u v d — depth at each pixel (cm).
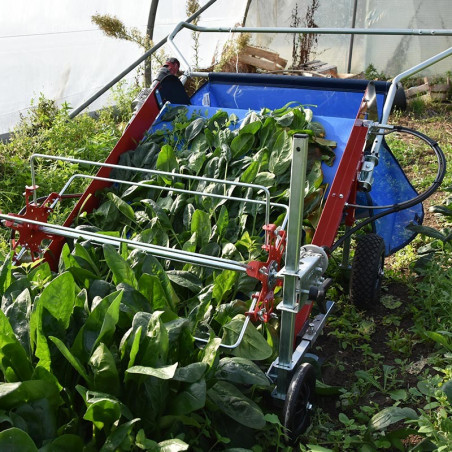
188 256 298
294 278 279
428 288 417
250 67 978
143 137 443
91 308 278
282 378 289
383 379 357
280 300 326
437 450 266
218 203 371
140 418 237
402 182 450
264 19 1054
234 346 270
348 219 407
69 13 780
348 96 472
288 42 1060
